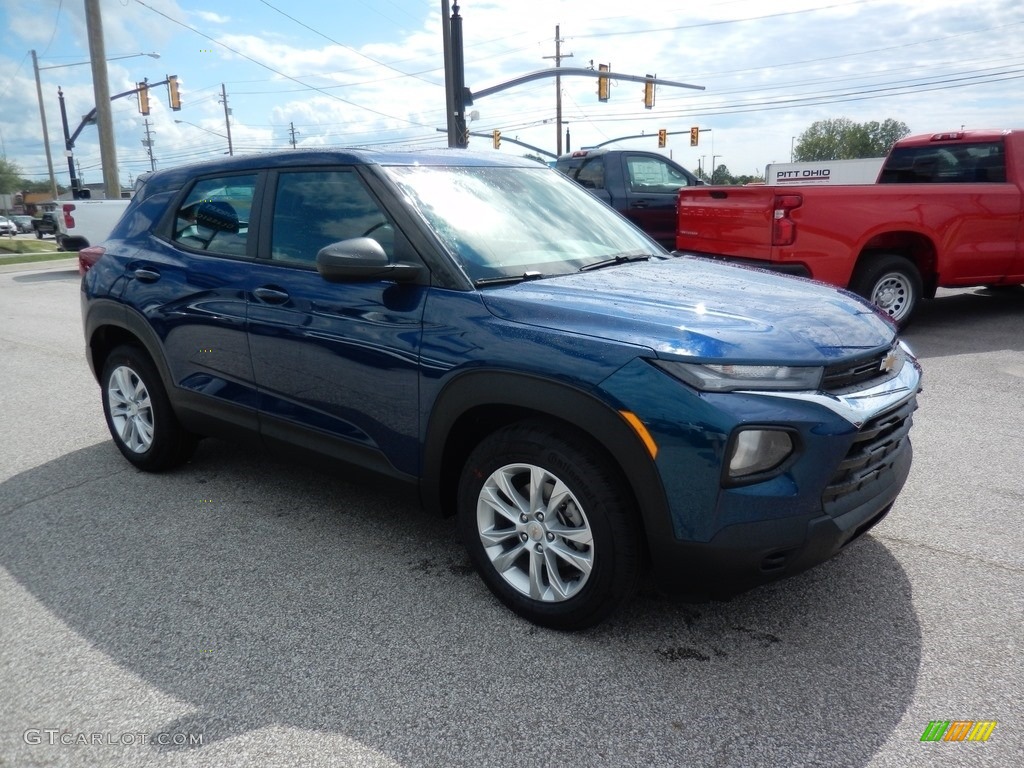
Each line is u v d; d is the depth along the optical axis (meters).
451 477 3.20
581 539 2.74
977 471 4.43
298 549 3.61
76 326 10.17
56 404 6.18
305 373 3.47
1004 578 3.26
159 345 4.16
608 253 3.66
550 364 2.67
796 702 2.52
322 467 3.58
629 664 2.72
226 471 4.59
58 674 2.71
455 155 3.79
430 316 3.02
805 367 2.54
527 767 2.26
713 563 2.52
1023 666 2.69
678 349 2.52
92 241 16.06
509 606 3.03
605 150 11.06
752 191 7.50
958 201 7.81
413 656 2.79
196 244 4.08
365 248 2.98
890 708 2.49
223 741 2.38
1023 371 6.56
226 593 3.23
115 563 3.50
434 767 2.27
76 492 4.31
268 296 3.56
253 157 3.92
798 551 2.53
